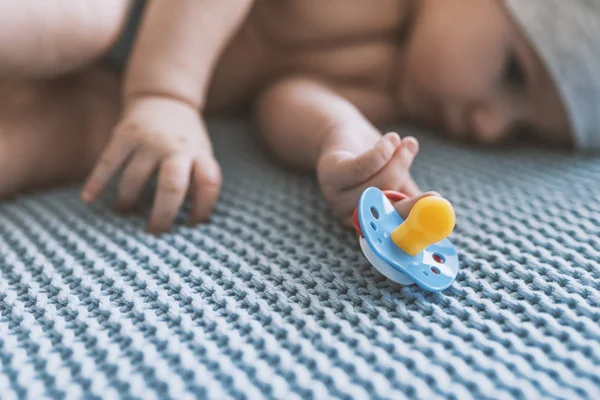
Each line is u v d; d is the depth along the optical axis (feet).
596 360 1.42
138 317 1.60
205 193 2.09
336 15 2.74
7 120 2.30
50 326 1.58
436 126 3.03
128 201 2.15
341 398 1.33
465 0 2.61
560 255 1.86
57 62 2.15
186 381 1.38
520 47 2.55
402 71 2.89
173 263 1.85
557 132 2.77
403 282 1.66
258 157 2.73
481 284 1.73
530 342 1.50
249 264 1.84
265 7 2.77
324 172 1.98
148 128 2.12
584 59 2.51
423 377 1.39
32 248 1.95
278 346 1.49
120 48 2.79
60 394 1.35
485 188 2.38
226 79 2.94
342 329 1.54
